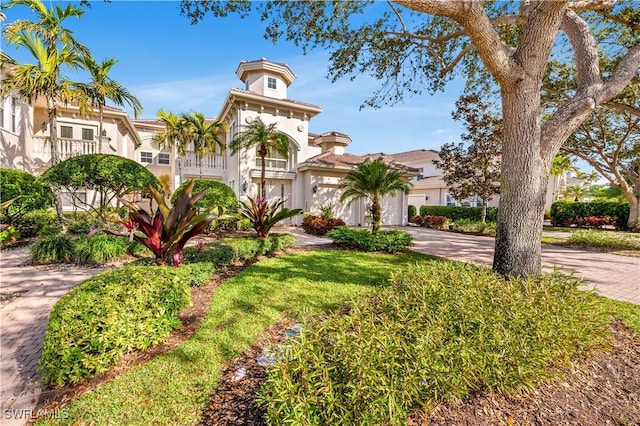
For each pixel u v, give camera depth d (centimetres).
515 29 725
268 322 416
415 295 314
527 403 258
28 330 404
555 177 2555
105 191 965
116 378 289
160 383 281
